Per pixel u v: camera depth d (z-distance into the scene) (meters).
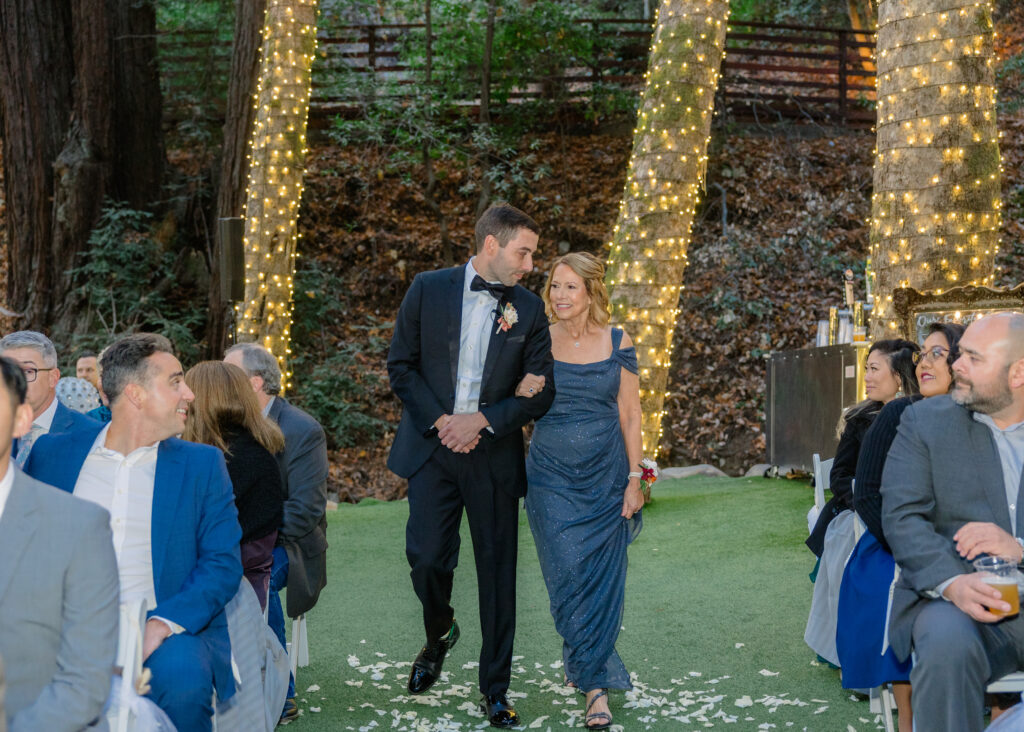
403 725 3.70
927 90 5.33
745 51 15.80
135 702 2.33
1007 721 2.41
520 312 3.73
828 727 3.56
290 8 9.45
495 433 3.58
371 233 13.72
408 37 15.11
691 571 6.09
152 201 13.03
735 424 11.67
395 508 8.90
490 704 3.70
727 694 3.96
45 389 3.82
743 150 14.98
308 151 14.57
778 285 13.22
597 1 17.11
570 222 14.06
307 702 3.97
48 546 2.11
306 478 3.86
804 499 8.27
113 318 12.01
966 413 2.95
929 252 5.31
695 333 12.70
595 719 3.63
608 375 3.91
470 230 13.93
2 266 13.02
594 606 3.73
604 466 3.86
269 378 3.90
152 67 13.13
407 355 3.81
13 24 12.30
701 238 13.89
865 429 4.05
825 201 14.36
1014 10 19.67
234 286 8.48
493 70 14.87
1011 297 5.05
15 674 2.08
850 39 18.86
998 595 2.60
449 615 3.97
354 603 5.60
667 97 8.34
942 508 2.93
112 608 2.17
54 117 12.47
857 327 7.85
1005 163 14.88
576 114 15.34
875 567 3.29
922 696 2.66
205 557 2.82
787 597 5.40
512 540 3.76
